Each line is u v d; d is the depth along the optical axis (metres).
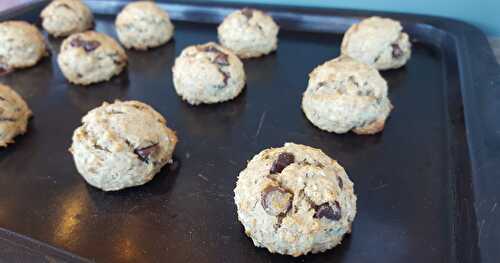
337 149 0.23
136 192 0.21
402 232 0.18
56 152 0.24
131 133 0.21
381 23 0.28
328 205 0.17
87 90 0.29
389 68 0.28
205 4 0.35
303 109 0.25
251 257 0.18
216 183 0.21
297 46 0.31
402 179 0.21
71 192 0.21
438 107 0.25
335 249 0.18
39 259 0.17
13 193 0.21
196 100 0.27
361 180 0.21
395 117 0.25
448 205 0.19
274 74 0.29
